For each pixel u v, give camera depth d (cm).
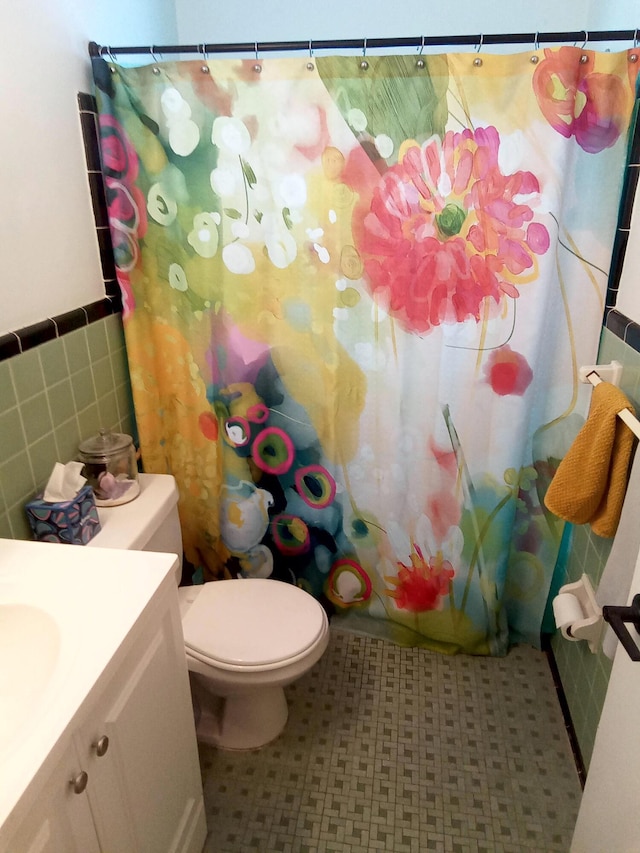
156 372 187
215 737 173
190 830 137
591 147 146
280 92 151
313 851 146
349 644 210
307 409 186
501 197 150
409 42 142
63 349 153
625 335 142
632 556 127
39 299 145
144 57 182
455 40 140
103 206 168
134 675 104
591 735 159
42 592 108
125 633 98
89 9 156
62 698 85
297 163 157
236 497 201
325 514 201
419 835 150
